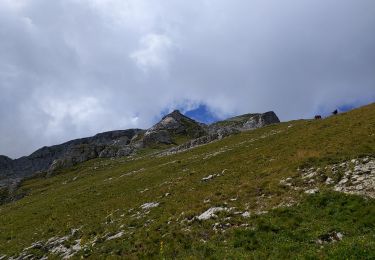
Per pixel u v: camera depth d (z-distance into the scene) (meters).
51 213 51.88
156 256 25.81
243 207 29.88
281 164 38.06
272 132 75.50
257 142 64.12
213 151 72.06
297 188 30.67
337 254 20.17
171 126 188.50
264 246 23.14
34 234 42.59
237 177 39.69
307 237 23.16
